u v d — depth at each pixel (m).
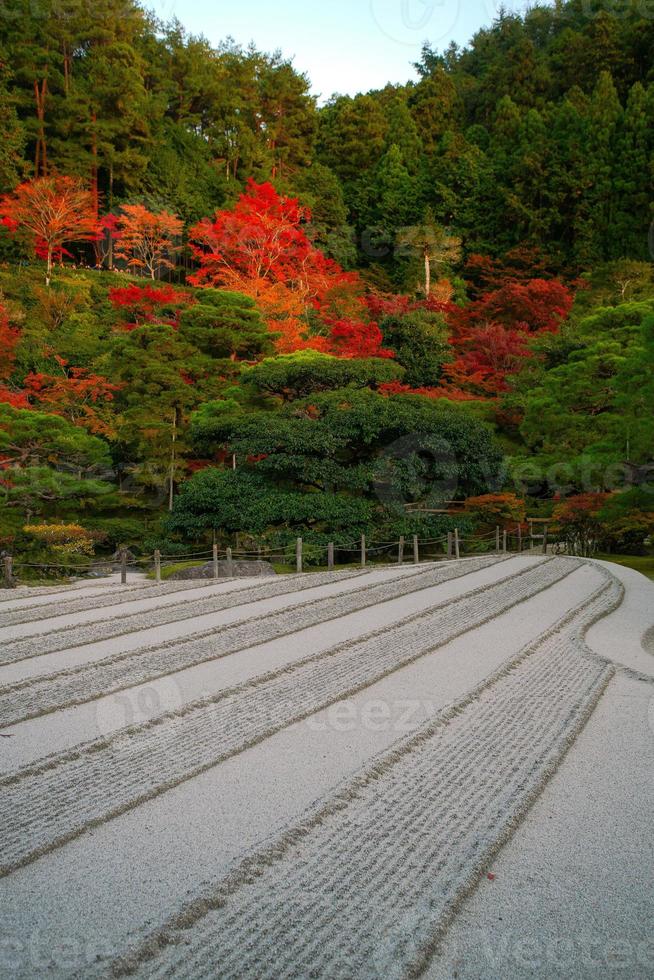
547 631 8.15
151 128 40.50
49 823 3.66
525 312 35.47
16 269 30.92
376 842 3.46
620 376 15.60
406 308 32.00
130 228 34.00
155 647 7.58
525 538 20.62
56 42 37.91
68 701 5.71
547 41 62.31
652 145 42.31
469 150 47.50
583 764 4.42
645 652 7.34
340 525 16.42
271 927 2.82
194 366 21.20
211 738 4.87
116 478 23.03
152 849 3.41
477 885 3.11
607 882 3.12
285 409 17.95
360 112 51.69
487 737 4.85
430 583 12.03
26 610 10.15
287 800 3.92
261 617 9.23
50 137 36.84
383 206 46.00
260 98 47.47
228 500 16.39
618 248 40.38
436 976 2.56
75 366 25.25
